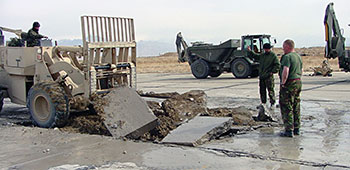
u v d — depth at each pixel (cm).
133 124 674
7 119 865
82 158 527
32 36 900
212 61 2167
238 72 2062
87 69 746
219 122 675
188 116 767
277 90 1359
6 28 980
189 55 2272
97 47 756
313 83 1617
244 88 1486
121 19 812
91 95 746
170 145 590
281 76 641
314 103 1033
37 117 760
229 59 2139
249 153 539
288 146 580
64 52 845
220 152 548
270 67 892
